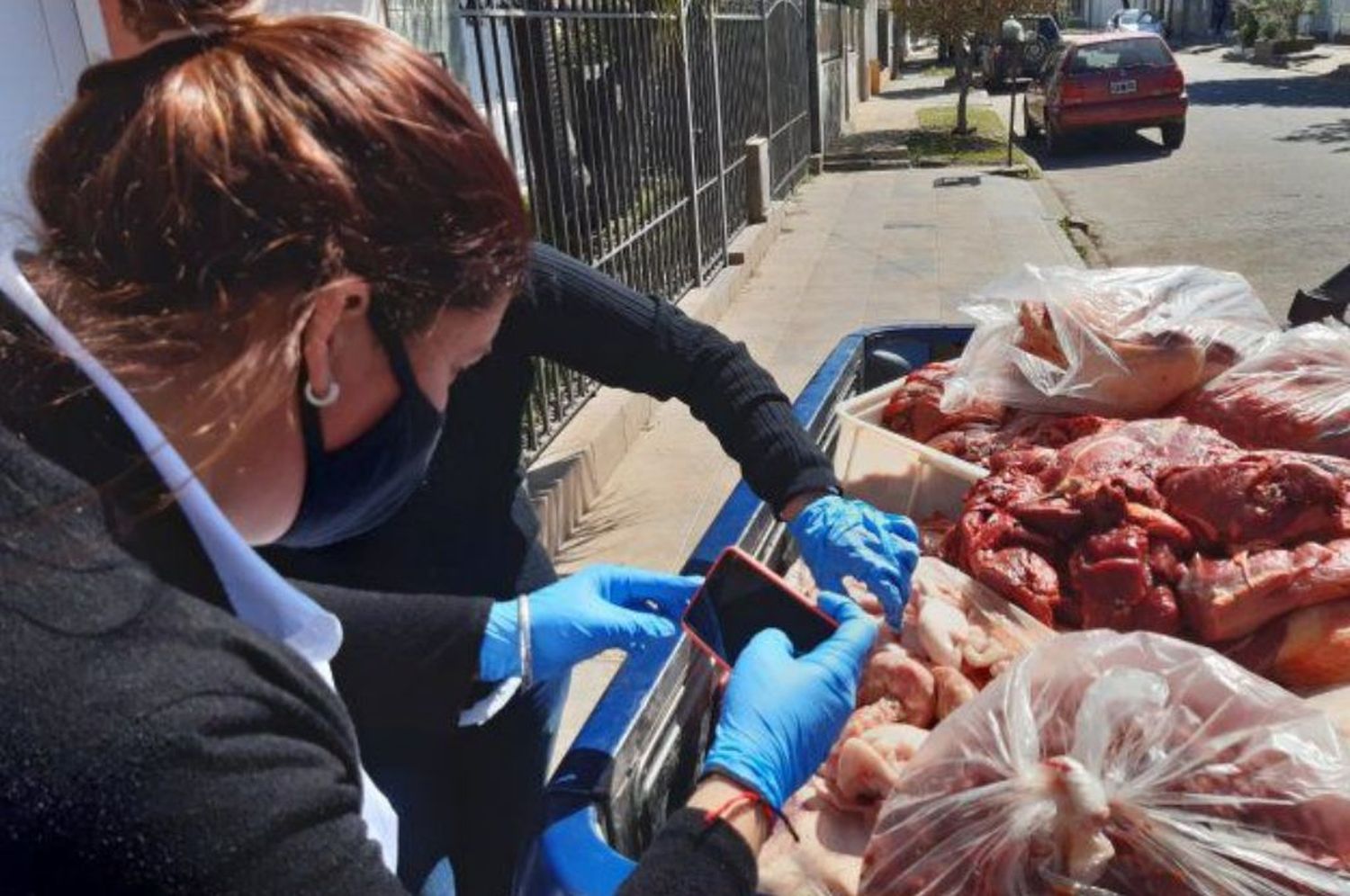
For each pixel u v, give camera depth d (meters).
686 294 8.12
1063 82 16.72
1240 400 2.27
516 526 2.13
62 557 0.81
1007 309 2.68
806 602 1.56
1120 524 1.93
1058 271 2.65
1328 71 26.69
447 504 1.96
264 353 0.89
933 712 1.81
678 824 1.21
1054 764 1.37
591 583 1.83
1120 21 48.25
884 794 1.61
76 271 0.89
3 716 0.74
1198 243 10.34
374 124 0.91
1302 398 2.21
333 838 0.87
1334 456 2.08
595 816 1.51
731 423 2.03
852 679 1.43
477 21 4.66
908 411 2.83
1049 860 1.36
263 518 1.07
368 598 1.71
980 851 1.39
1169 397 2.41
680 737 1.85
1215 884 1.31
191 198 0.85
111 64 0.96
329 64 0.93
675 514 5.14
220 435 0.91
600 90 6.15
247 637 0.88
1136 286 2.58
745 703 1.34
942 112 22.64
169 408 0.90
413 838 2.01
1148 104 16.45
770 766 1.28
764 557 2.36
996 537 2.03
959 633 1.86
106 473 0.86
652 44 7.13
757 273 10.02
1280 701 1.43
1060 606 1.94
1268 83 25.45
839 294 9.12
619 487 5.48
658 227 7.36
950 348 3.65
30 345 0.86
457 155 0.96
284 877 0.82
